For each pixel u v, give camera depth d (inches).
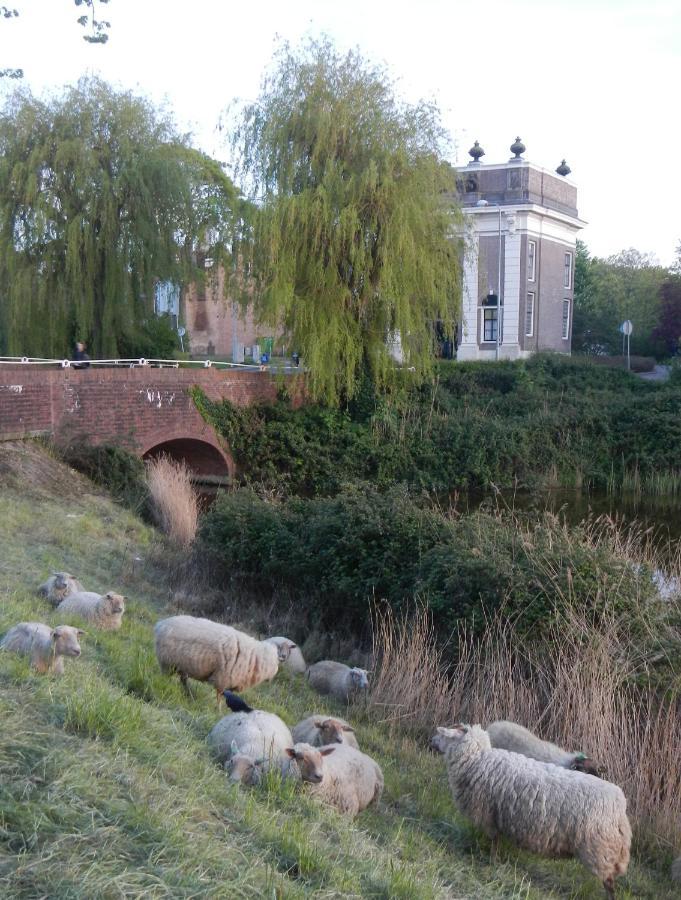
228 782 199.0
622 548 493.0
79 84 1010.1
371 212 1018.1
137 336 1043.9
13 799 151.6
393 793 261.3
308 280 1011.9
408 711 351.6
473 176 1552.7
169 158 1023.0
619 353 2368.4
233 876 149.9
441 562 435.5
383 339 1072.2
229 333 2018.9
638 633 370.6
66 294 984.3
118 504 730.8
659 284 2341.3
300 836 172.4
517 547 432.1
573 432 1186.6
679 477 1137.4
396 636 439.8
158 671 298.0
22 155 981.8
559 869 236.8
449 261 1083.9
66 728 192.2
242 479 1015.0
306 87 1025.5
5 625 295.9
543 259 1610.5
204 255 1179.3
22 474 685.3
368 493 569.6
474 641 396.2
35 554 507.2
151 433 881.5
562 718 327.3
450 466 1096.8
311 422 1062.4
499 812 223.8
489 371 1337.4
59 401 779.4
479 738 232.1
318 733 268.7
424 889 171.8
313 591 515.2
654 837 270.2
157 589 517.0
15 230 975.6
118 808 159.2
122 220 1007.0
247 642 292.7
